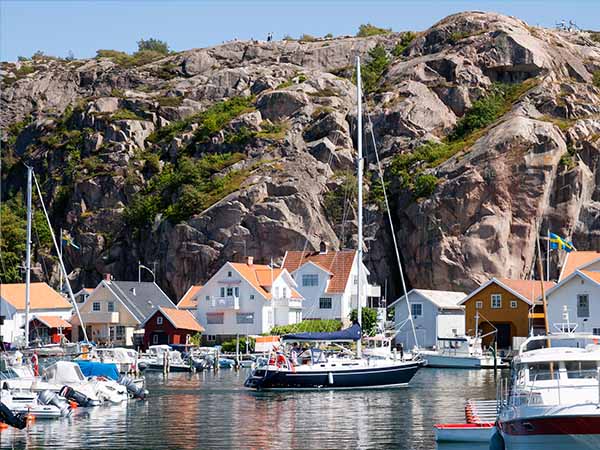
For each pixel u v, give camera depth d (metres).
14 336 118.88
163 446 45.44
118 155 166.38
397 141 153.88
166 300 130.50
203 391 72.44
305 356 74.94
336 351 82.38
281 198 141.12
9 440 47.38
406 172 144.25
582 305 94.25
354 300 126.00
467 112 159.62
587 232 134.25
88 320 124.00
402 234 139.50
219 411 59.00
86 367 69.56
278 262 137.38
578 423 35.00
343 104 166.50
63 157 173.12
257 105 168.12
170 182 154.25
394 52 188.75
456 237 134.00
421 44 177.12
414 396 67.38
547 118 148.50
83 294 130.62
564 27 194.75
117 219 156.38
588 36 187.75
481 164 136.38
